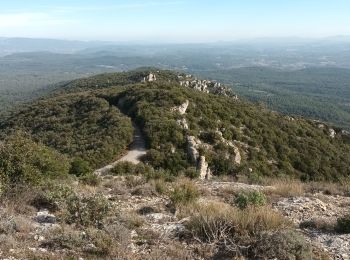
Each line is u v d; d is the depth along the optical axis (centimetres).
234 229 835
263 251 732
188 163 4122
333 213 1088
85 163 2366
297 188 1401
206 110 5528
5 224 842
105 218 930
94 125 5300
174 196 1141
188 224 900
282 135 5428
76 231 855
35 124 6072
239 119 5525
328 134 6306
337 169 4934
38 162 1416
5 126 6719
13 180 1231
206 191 1359
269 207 1077
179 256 735
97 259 717
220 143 4538
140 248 784
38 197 1145
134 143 4591
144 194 1306
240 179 1936
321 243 819
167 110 5259
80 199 964
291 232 772
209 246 779
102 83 11500
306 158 4934
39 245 777
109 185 1524
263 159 4672
